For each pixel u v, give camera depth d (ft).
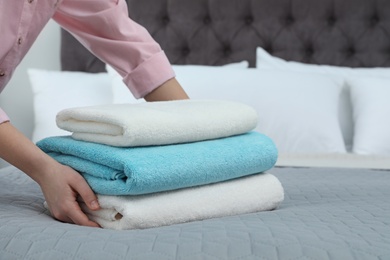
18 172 5.44
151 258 2.64
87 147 3.35
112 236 2.90
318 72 9.21
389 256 2.62
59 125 3.62
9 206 3.69
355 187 4.80
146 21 9.81
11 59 4.20
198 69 8.71
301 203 4.13
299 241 2.71
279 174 5.90
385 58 9.59
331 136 8.18
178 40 9.77
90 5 4.63
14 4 4.01
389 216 3.47
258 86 8.42
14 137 3.39
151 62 4.71
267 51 9.77
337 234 2.89
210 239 2.75
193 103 3.83
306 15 9.67
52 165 3.36
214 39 9.72
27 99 10.09
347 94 8.91
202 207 3.35
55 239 2.88
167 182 3.16
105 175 3.19
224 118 3.60
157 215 3.17
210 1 9.75
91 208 3.24
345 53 9.70
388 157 7.35
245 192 3.59
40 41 10.12
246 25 9.82
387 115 8.29
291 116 8.23
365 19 9.64
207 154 3.37
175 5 9.75
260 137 3.80
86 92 8.89
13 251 2.87
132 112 3.30
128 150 3.21
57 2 4.30
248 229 2.90
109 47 4.75
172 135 3.32
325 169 6.36
